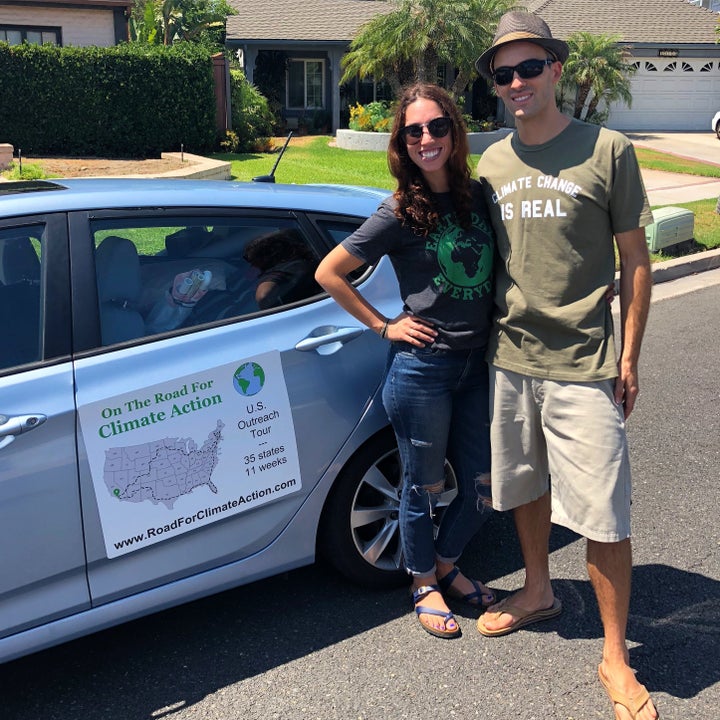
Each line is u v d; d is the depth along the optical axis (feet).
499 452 9.13
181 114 57.41
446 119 8.23
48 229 8.65
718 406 17.40
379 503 10.64
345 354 9.82
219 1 86.43
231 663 9.44
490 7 66.08
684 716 8.47
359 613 10.37
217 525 9.19
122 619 8.83
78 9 62.75
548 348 8.50
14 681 9.19
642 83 90.58
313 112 85.76
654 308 25.81
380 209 8.75
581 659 9.43
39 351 8.37
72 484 8.23
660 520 12.66
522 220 8.34
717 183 53.11
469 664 9.36
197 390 8.88
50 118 55.06
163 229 9.27
